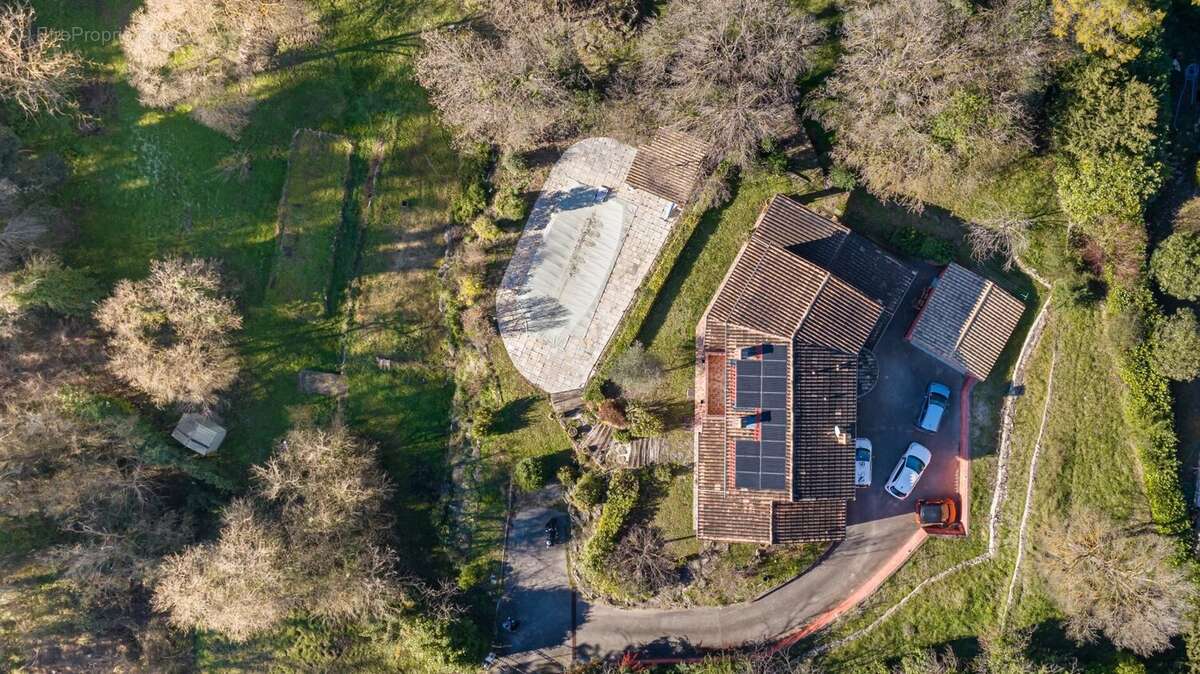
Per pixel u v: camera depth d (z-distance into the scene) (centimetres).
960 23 4656
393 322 5484
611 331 5281
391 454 5462
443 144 5475
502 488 5362
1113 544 4716
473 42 5162
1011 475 5025
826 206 5094
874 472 5141
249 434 5547
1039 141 4962
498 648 5316
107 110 5616
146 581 5428
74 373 5466
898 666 5022
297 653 5512
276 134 5538
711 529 4747
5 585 5550
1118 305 4862
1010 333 4922
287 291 5512
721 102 4822
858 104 4844
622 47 5259
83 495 5309
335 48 5547
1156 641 4581
